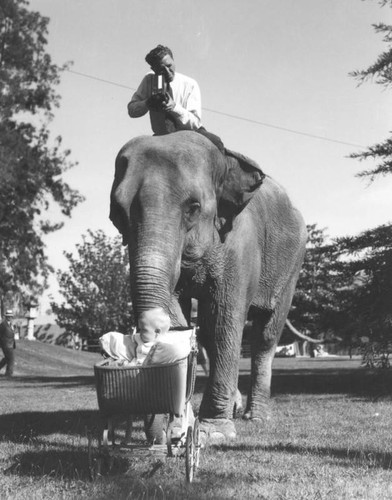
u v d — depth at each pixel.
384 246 18.44
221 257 8.57
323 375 25.47
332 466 6.70
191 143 7.41
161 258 6.56
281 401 14.97
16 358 41.12
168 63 8.47
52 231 50.12
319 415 11.83
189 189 7.04
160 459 6.33
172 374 5.74
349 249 18.62
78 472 6.31
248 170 8.10
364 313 18.75
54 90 48.75
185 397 5.96
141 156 7.14
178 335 6.25
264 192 10.20
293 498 5.35
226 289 8.67
